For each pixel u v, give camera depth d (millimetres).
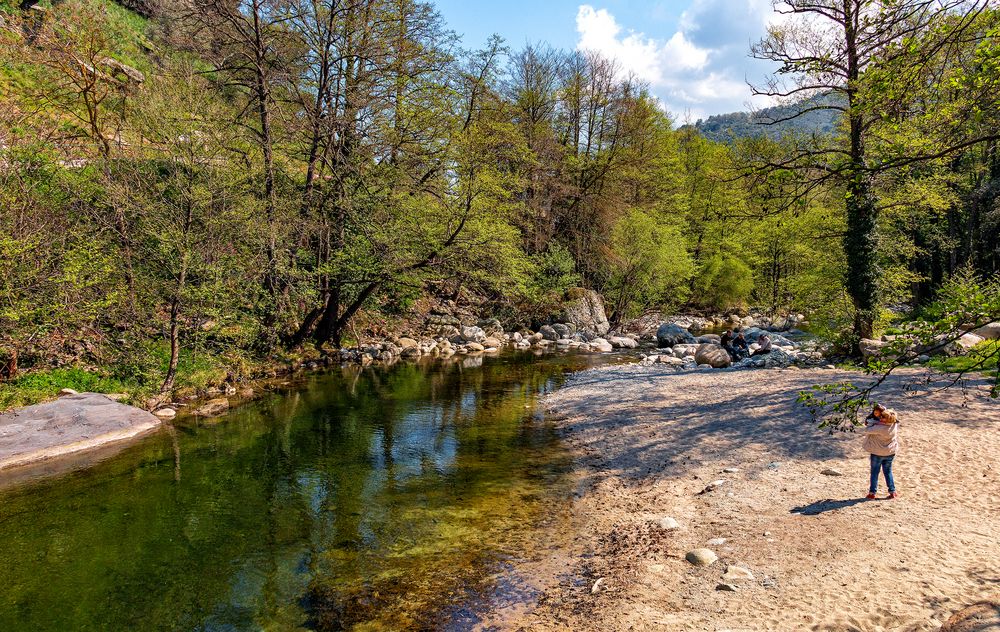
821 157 14555
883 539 6602
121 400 14656
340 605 6492
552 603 6227
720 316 44000
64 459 11625
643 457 11414
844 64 15789
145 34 30000
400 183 22719
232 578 7160
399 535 8297
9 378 13672
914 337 4484
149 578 7184
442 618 6137
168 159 15523
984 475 8414
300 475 10844
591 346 28859
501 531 8367
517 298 34125
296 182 21266
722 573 6312
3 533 8414
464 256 23109
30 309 13148
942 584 5473
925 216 28969
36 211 13672
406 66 21781
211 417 14945
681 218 39562
